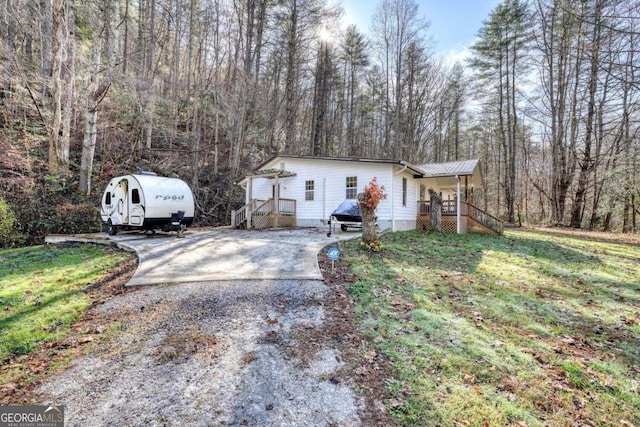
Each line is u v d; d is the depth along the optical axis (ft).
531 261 25.70
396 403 8.44
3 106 44.37
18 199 38.14
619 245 34.76
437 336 12.18
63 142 43.91
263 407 8.09
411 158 85.76
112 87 52.06
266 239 32.86
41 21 44.21
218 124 68.23
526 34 64.03
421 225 48.34
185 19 66.03
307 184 49.29
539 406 8.61
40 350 10.66
